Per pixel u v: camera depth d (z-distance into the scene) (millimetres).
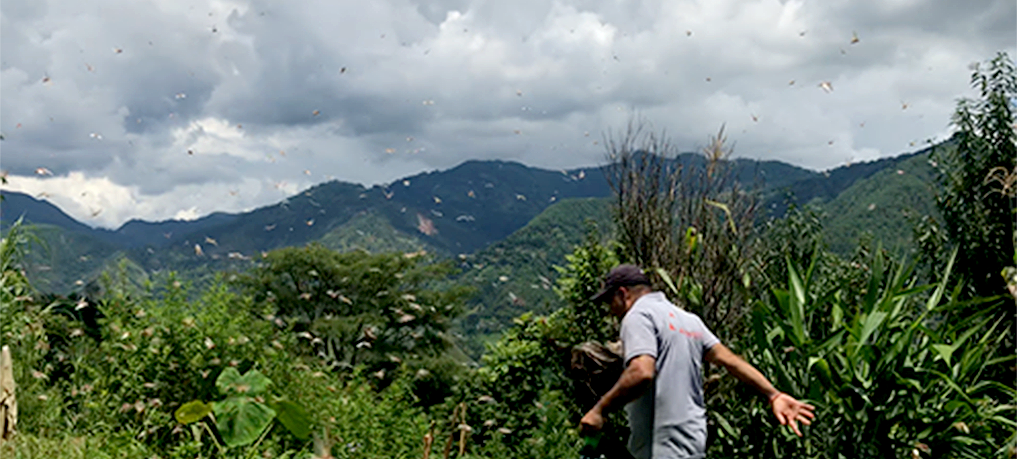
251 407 4762
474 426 7746
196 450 4758
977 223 7848
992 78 8273
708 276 5508
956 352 4262
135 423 5535
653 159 6027
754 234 5777
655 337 3094
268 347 6902
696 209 5727
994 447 3979
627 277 3393
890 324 3996
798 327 4102
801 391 4160
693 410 3100
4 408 3941
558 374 7660
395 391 7062
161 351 5977
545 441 6594
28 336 5816
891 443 3865
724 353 3221
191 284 6871
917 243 8047
